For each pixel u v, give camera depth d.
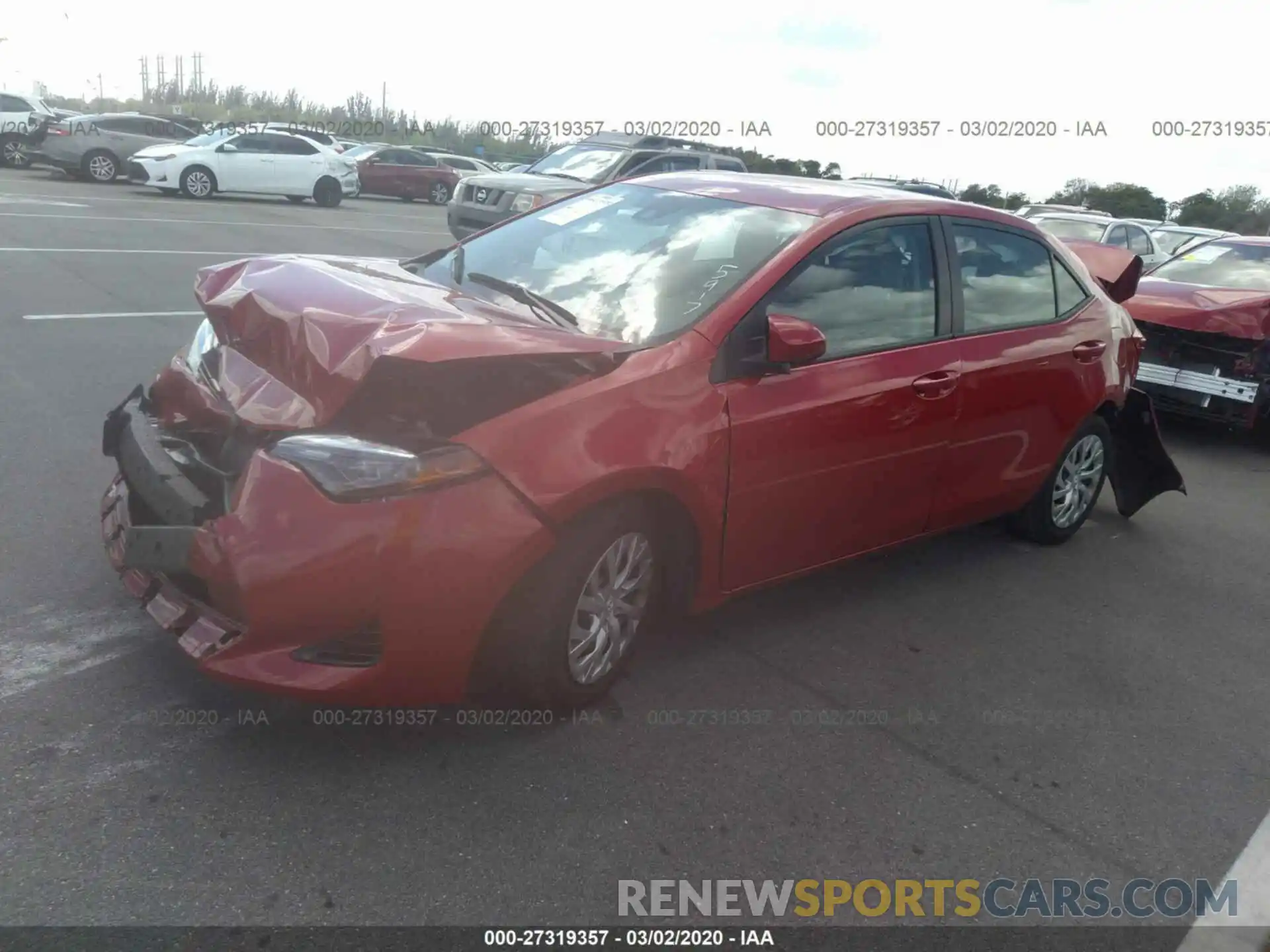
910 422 4.18
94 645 3.58
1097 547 5.69
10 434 5.55
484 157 30.69
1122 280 5.76
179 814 2.82
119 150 22.00
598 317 3.74
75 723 3.15
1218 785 3.55
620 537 3.32
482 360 2.99
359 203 26.28
